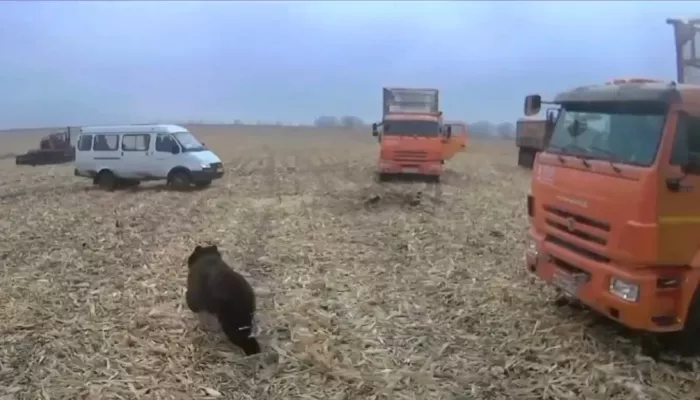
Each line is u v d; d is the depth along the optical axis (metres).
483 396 6.20
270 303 8.88
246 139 79.94
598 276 6.72
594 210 6.77
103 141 24.64
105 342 7.40
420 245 12.66
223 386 6.35
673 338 6.80
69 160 40.59
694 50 9.07
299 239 13.33
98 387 6.25
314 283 9.88
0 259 11.71
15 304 8.84
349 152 50.56
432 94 28.27
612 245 6.50
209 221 15.88
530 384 6.42
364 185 24.44
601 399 6.11
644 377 6.49
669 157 6.16
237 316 7.08
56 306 8.77
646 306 6.29
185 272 10.66
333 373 6.62
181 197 21.06
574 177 7.18
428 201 19.02
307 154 47.53
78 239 13.61
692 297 6.40
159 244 13.02
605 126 7.05
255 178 27.98
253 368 6.76
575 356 7.00
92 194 22.39
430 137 25.52
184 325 7.95
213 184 25.17
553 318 8.16
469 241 13.05
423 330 7.90
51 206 19.14
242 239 13.37
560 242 7.48
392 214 16.61
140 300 9.05
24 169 36.09
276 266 11.02
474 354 7.16
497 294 9.28
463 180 26.59
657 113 6.40
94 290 9.57
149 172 24.06
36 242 13.30
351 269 10.81
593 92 7.19
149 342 7.41
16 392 6.14
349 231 14.20
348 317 8.34
